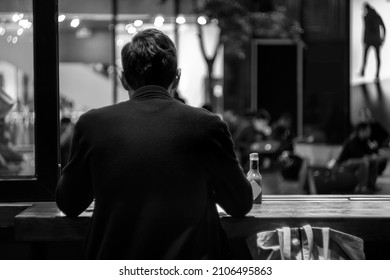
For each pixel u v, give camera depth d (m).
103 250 2.46
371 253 3.47
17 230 3.09
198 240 2.46
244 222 3.06
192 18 14.52
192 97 16.00
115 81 15.33
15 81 7.17
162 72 2.60
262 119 13.01
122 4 13.38
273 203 3.56
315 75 14.75
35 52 3.68
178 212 2.44
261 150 11.28
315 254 2.91
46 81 3.68
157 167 2.44
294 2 14.66
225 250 2.64
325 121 14.35
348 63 12.88
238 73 16.80
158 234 2.42
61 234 3.09
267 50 16.91
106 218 2.48
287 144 11.95
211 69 14.55
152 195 2.43
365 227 3.10
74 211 2.69
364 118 12.67
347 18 12.91
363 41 12.70
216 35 15.16
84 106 15.77
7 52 5.06
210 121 2.50
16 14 4.82
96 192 2.51
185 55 15.41
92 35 15.49
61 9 4.17
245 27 14.19
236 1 13.88
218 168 2.52
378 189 9.03
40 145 3.69
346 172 7.84
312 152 12.29
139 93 2.58
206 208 2.53
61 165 4.00
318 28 14.70
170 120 2.49
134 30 14.20
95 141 2.50
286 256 2.85
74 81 15.73
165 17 14.16
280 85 17.12
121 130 2.49
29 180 3.68
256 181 3.50
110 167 2.46
